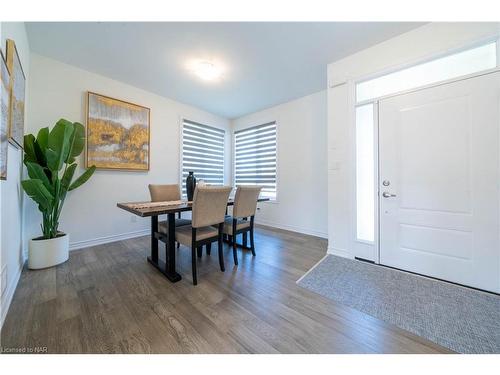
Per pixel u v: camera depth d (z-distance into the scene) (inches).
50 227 87.5
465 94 70.9
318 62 101.8
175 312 56.9
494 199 66.7
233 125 196.2
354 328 51.4
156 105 138.9
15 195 70.2
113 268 84.7
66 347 44.5
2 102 50.4
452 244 73.7
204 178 173.3
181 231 80.5
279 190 159.2
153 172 136.9
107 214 117.2
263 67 106.4
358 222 97.0
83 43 87.7
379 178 88.9
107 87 116.0
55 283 71.6
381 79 89.7
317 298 64.4
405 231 83.3
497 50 66.5
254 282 74.5
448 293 66.8
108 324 51.6
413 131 80.7
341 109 99.1
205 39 85.1
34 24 76.4
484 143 67.9
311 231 140.9
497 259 66.5
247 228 100.4
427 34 77.4
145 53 94.6
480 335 48.8
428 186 77.9
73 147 93.8
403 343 46.7
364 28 79.0
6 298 56.4
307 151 143.6
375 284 72.9
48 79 97.7
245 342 46.8
